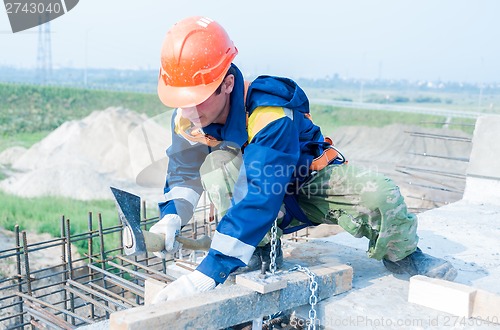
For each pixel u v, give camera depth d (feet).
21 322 12.32
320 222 9.64
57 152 89.66
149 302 9.00
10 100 129.90
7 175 82.43
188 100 7.89
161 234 8.41
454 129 116.88
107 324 7.23
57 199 64.44
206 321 6.93
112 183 68.85
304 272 8.50
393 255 9.38
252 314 7.53
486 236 13.20
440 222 14.44
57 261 39.27
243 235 7.44
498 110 131.44
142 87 210.18
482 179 16.78
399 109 145.18
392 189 8.57
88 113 138.00
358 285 9.43
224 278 7.63
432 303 8.55
